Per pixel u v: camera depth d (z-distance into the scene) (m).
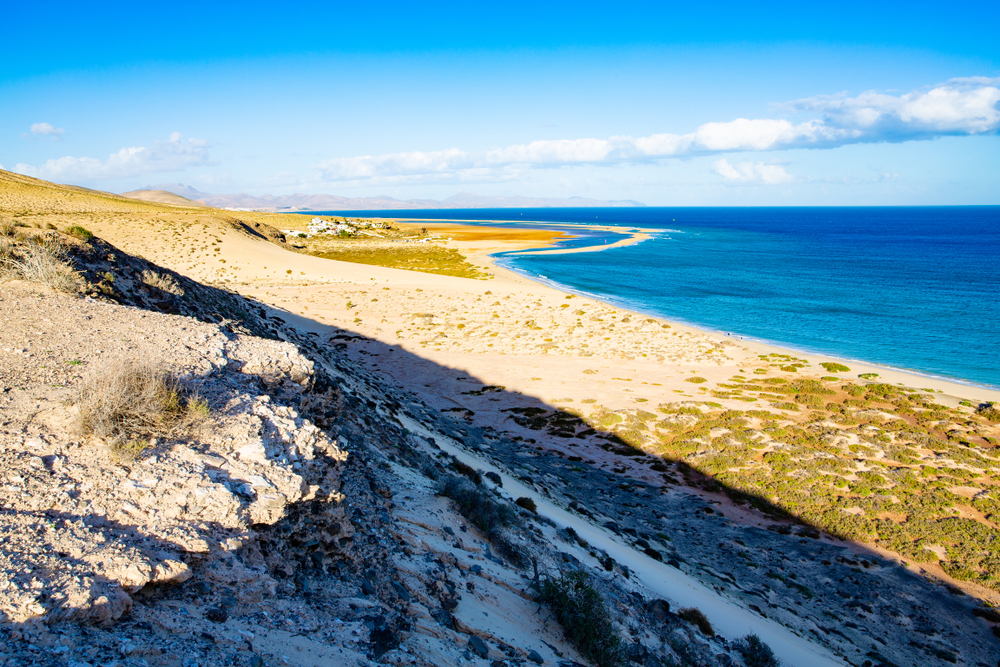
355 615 5.32
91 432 5.52
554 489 21.02
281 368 9.53
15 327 8.58
